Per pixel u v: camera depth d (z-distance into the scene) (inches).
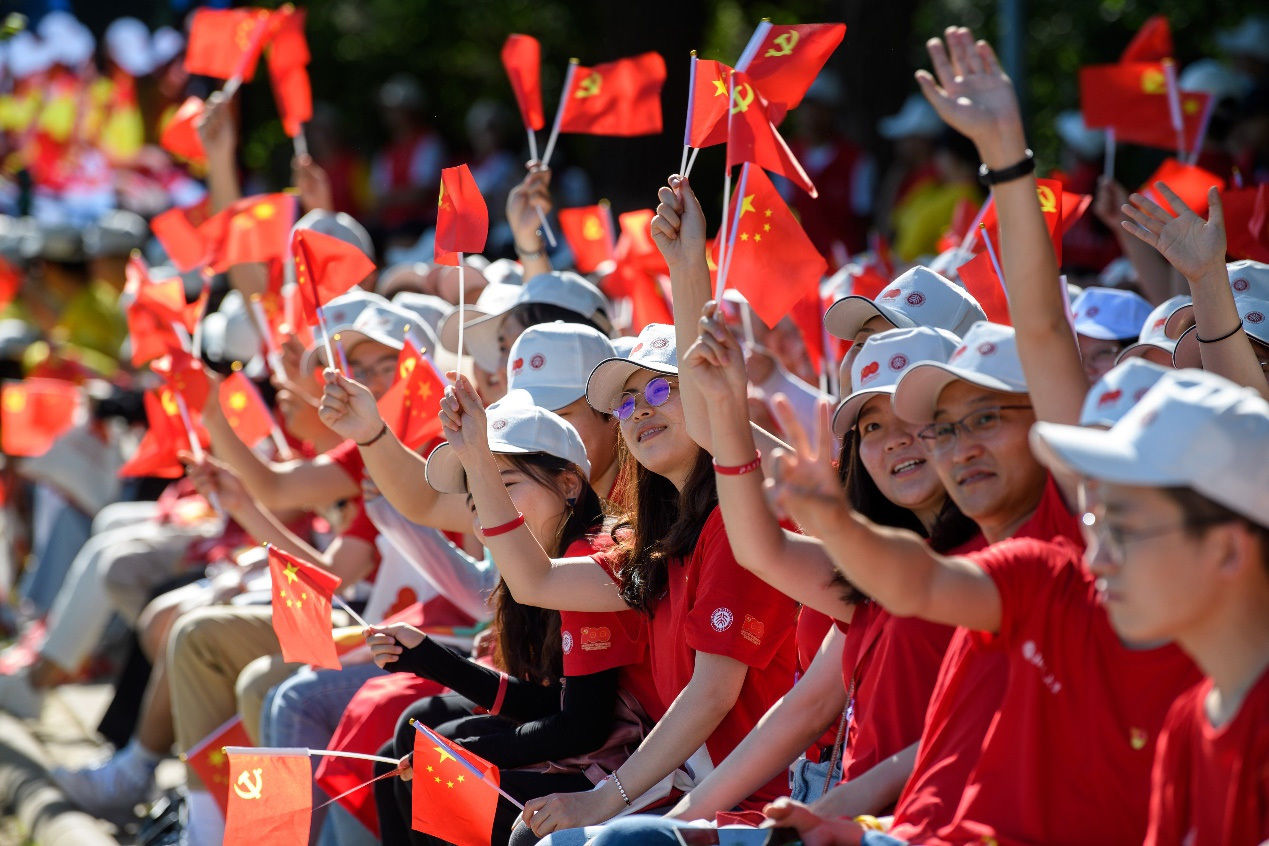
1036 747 383.6
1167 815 351.3
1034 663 385.4
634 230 838.5
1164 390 343.9
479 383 781.3
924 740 421.4
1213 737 339.3
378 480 654.5
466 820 548.1
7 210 1984.5
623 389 567.2
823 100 1437.0
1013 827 385.4
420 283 976.3
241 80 913.5
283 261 853.2
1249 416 334.0
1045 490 424.8
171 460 796.6
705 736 522.6
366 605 808.3
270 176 2421.3
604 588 564.4
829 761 520.7
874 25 1594.5
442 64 2529.5
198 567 1008.9
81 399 1284.4
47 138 2014.0
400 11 2546.8
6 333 1413.6
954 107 416.2
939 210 1194.0
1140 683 378.3
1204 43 1904.5
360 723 663.8
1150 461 336.8
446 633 716.0
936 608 381.7
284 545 768.3
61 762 1021.8
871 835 406.3
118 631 1227.9
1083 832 381.1
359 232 952.9
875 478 478.0
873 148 1589.6
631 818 445.4
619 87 743.1
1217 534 333.1
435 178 1676.9
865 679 473.4
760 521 461.1
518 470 594.9
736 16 2313.0
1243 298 581.0
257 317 865.5
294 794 568.4
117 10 2166.6
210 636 802.2
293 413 844.0
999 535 437.7
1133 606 341.4
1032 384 420.8
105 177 2022.6
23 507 1378.0
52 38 2071.9
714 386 452.8
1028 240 417.4
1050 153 1868.8
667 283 842.2
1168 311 589.9
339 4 2564.0
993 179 419.2
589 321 737.6
